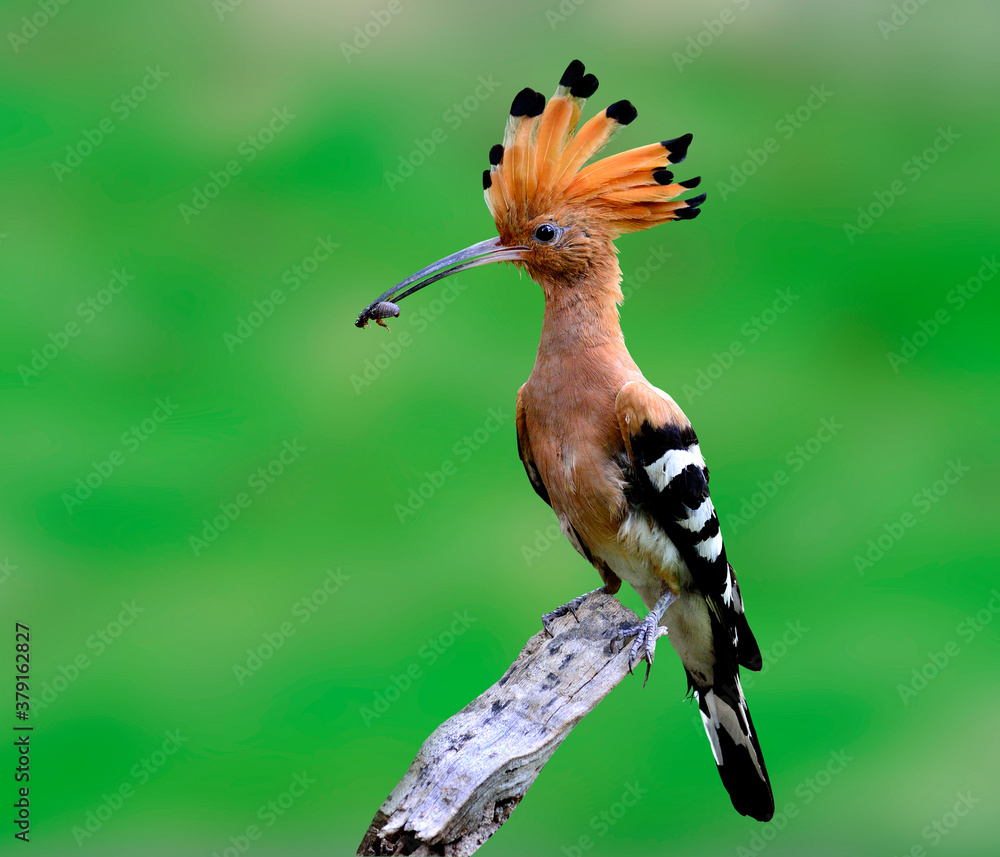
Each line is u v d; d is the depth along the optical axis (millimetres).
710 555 6039
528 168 6059
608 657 5562
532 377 6180
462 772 4848
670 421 5867
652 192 6012
